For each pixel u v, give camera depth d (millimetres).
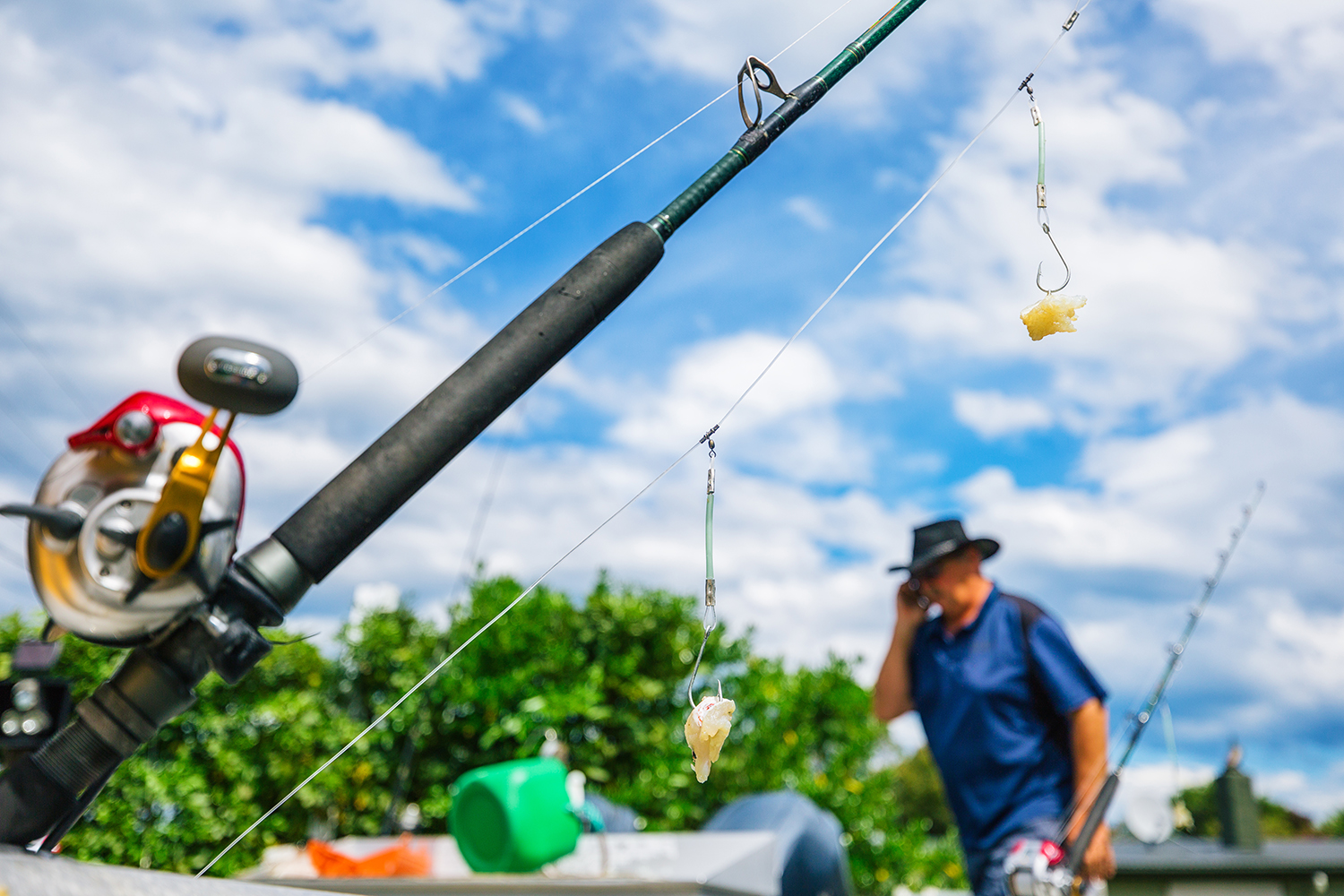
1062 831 2773
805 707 6656
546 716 5594
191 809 4566
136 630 998
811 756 6738
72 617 990
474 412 1205
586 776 5734
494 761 5703
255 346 937
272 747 4984
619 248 1324
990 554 3105
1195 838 13195
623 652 6203
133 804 4473
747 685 6418
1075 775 2818
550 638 6070
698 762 1252
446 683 5625
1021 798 2844
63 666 4363
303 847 4906
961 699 2918
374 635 5656
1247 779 12602
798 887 4086
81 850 4324
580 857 3850
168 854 4520
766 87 1467
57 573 981
